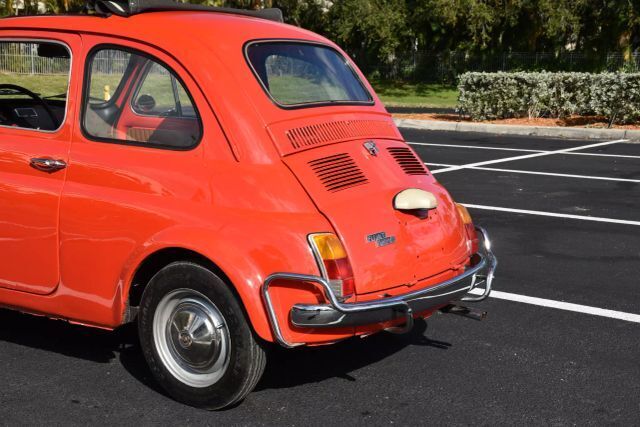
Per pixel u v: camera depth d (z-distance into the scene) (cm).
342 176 416
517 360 480
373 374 457
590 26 3688
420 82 3959
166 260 416
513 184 1083
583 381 450
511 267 678
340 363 473
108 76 435
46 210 434
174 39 425
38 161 440
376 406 416
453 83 3897
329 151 425
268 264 372
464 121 1981
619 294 608
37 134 451
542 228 820
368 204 409
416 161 475
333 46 504
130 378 448
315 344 386
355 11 3662
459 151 1448
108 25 443
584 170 1206
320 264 376
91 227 418
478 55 3884
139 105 427
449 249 445
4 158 453
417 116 2138
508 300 593
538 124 1859
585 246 748
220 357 395
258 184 391
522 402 422
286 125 416
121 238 408
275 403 418
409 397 427
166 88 421
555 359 482
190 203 396
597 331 530
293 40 470
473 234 480
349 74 496
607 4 3484
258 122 408
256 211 386
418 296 408
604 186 1066
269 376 454
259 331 371
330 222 390
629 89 1758
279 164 401
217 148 403
